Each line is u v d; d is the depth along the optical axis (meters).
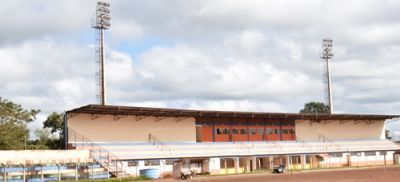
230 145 89.88
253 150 91.00
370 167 95.50
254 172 83.38
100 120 75.19
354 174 68.19
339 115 104.69
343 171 79.88
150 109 75.25
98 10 95.56
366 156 109.12
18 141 77.00
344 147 105.56
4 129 74.88
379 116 111.81
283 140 99.38
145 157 75.56
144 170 70.19
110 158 70.81
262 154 91.06
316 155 100.44
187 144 84.69
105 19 95.94
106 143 75.00
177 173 76.31
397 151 115.06
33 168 59.34
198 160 83.75
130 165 73.75
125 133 77.69
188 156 81.19
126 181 61.66
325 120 106.94
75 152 66.81
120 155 73.38
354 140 111.31
